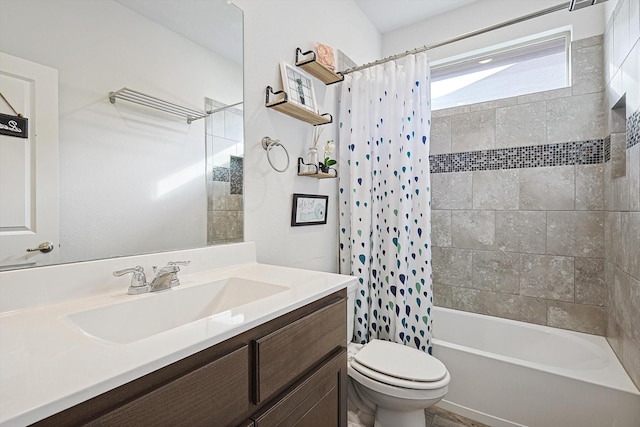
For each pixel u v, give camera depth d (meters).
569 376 1.47
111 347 0.58
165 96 1.16
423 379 1.34
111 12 1.02
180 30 1.21
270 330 0.80
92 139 0.98
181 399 0.58
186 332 0.65
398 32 2.64
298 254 1.77
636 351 1.35
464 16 2.37
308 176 1.82
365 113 2.00
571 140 2.00
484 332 2.22
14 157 0.82
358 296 1.98
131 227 1.07
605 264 1.90
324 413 0.98
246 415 0.72
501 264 2.23
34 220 0.86
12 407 0.39
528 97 2.14
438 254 2.46
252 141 1.48
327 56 1.84
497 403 1.64
